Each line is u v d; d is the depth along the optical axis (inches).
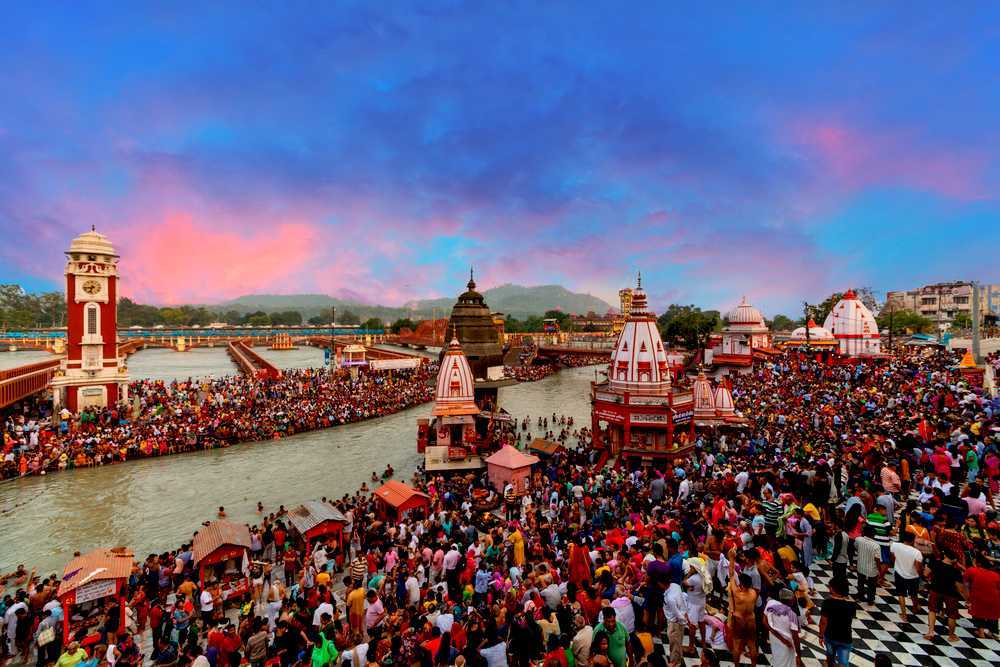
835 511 635.5
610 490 1028.5
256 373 2974.9
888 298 4837.6
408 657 460.8
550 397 2955.2
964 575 475.2
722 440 1363.2
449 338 2290.8
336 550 862.5
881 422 1125.7
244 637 542.9
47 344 6294.3
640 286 1384.1
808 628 497.0
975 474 711.1
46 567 930.1
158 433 1721.2
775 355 2810.0
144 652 629.9
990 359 1797.5
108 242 2078.0
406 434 1959.9
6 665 627.2
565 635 460.4
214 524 861.2
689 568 497.7
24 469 1439.5
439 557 735.1
